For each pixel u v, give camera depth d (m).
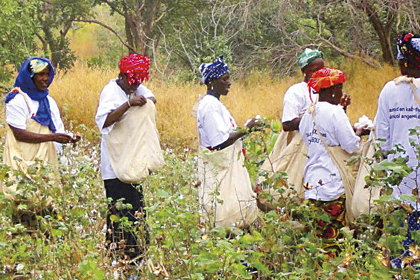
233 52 30.30
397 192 7.84
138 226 8.16
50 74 9.21
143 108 8.79
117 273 7.08
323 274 6.43
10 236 7.95
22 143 8.94
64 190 8.02
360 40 29.39
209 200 8.23
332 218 8.23
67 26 40.66
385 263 6.43
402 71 8.00
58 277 6.86
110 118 8.64
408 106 7.83
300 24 28.64
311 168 8.38
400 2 26.25
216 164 8.23
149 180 8.95
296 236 7.46
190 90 21.75
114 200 8.84
